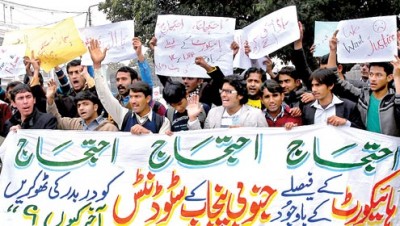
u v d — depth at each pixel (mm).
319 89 5371
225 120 5555
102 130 5742
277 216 5180
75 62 6969
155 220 5359
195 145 5359
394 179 5098
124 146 5473
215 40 6309
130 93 5605
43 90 6379
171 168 5379
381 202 5105
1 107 6621
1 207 5574
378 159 5105
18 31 6805
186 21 6375
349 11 14117
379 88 5195
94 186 5477
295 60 6430
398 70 4965
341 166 5121
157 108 6504
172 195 5352
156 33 6422
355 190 5098
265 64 7199
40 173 5574
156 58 6422
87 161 5520
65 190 5516
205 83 6684
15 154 5629
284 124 5656
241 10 14344
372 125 5289
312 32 13539
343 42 5895
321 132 5176
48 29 6672
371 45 5746
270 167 5227
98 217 5449
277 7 12922
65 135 5570
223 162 5305
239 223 5230
